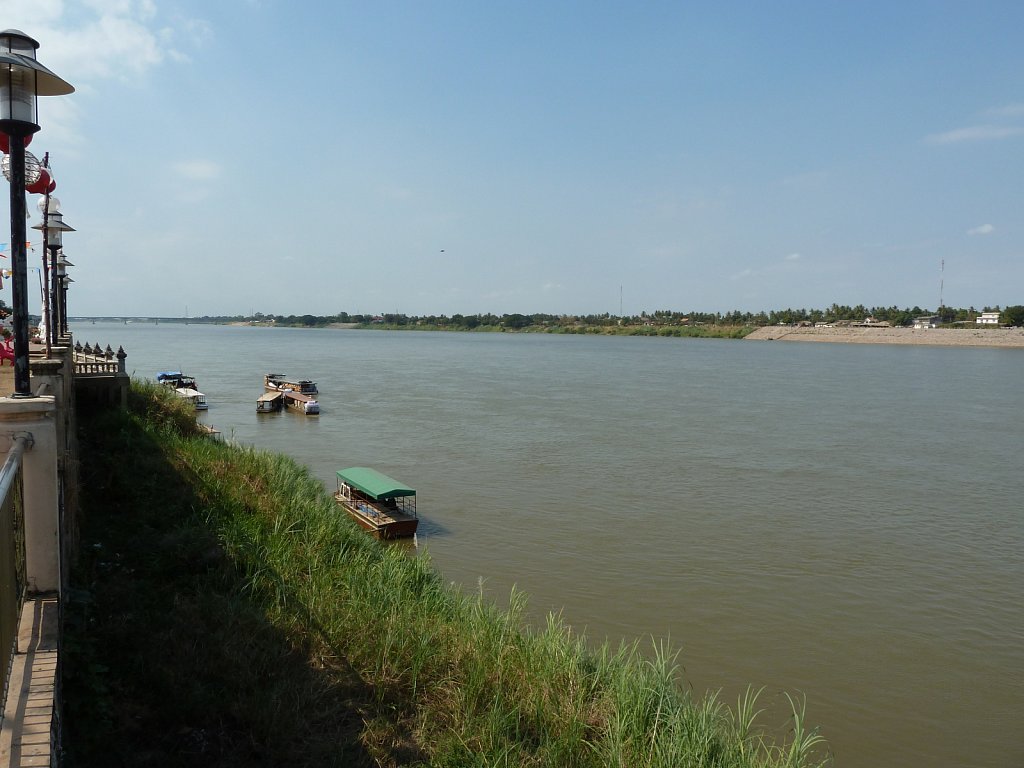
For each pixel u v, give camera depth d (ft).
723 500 108.68
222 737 27.71
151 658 30.55
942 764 47.01
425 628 39.96
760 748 47.03
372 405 213.25
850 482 121.90
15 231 25.04
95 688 27.50
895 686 56.24
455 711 32.48
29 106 25.07
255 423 175.01
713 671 57.67
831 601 71.67
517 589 72.02
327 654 35.32
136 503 50.67
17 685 19.60
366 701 32.37
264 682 31.76
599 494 110.42
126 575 39.17
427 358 472.03
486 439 155.63
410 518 89.71
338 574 46.70
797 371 378.53
